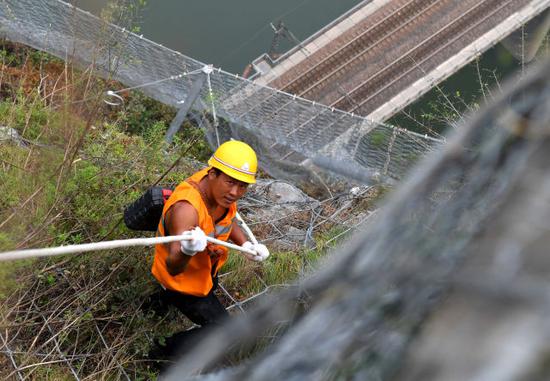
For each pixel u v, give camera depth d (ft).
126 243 9.87
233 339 1.92
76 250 8.52
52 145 15.11
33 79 29.76
